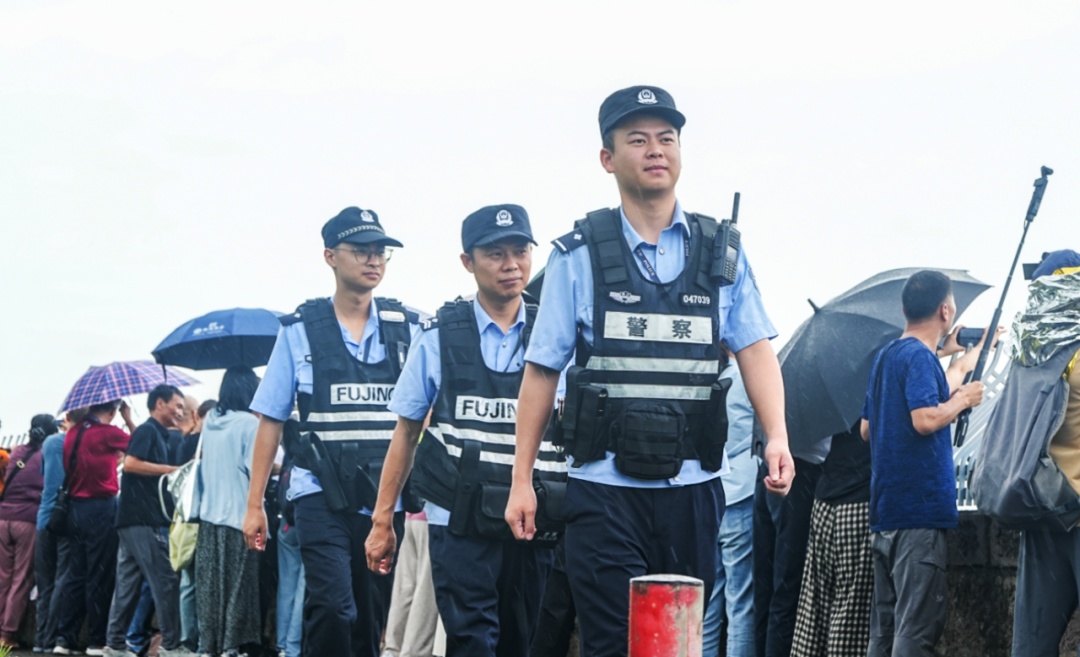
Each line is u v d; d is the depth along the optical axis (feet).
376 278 24.91
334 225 25.05
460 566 21.47
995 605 27.40
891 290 28.45
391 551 23.24
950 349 27.25
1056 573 20.53
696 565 16.19
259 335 44.47
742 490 29.19
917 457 23.30
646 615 11.00
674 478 15.99
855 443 26.27
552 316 16.35
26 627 48.98
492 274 22.02
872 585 25.95
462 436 21.79
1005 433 20.51
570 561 16.19
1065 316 20.08
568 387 16.16
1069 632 26.53
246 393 37.91
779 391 16.48
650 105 16.12
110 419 45.55
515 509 16.74
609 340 16.07
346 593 23.91
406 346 25.08
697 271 16.26
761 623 28.86
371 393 24.61
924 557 23.15
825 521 26.35
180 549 38.11
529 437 16.71
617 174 16.39
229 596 37.50
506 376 21.99
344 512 24.13
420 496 21.81
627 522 15.97
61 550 44.70
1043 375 20.07
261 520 25.49
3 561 47.91
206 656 38.09
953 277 29.04
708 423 16.15
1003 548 27.27
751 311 16.61
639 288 16.15
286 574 36.19
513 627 22.13
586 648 16.07
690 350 16.16
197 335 44.09
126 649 41.78
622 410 15.97
